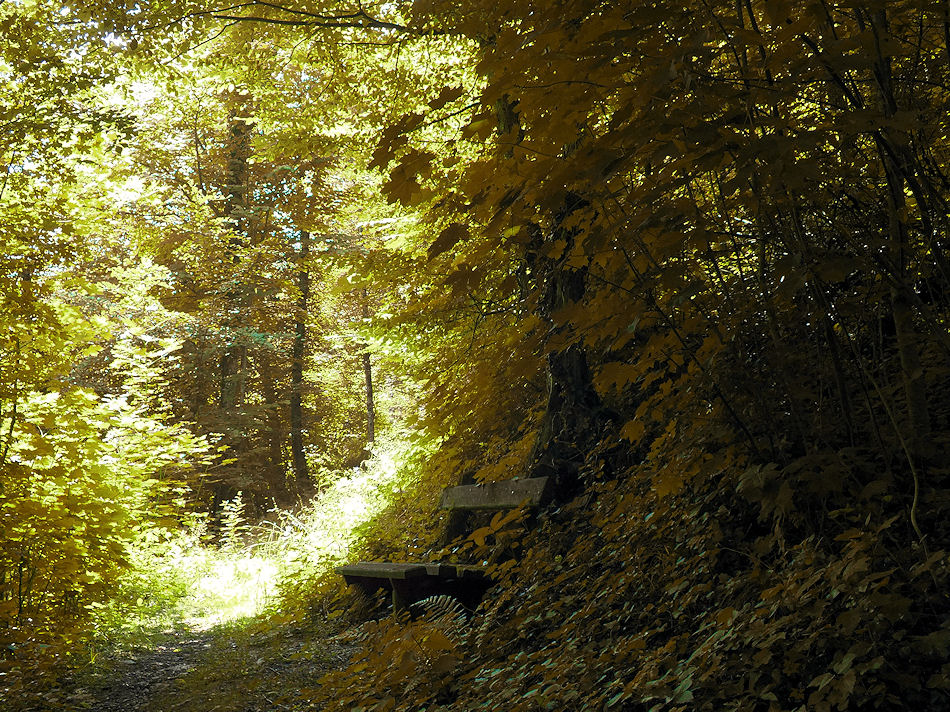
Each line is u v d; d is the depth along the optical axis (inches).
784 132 103.0
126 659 251.9
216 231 765.3
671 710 104.3
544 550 202.1
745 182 95.5
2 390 261.1
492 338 262.2
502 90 100.9
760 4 111.1
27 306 265.4
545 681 137.0
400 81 331.6
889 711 93.8
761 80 94.8
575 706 127.0
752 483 132.3
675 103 99.5
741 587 132.5
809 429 144.3
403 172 109.1
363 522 377.1
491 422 295.6
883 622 99.3
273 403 812.6
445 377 295.7
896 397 146.1
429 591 237.5
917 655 97.0
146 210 754.2
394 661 173.3
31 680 208.5
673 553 155.9
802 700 99.5
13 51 254.8
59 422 283.9
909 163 108.9
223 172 837.8
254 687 206.5
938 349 143.4
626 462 218.7
